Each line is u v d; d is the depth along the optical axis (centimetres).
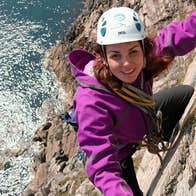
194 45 176
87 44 1688
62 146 1273
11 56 2292
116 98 159
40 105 1930
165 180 195
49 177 1144
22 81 2094
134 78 157
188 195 171
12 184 1552
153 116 175
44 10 2617
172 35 173
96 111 155
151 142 184
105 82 157
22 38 2434
